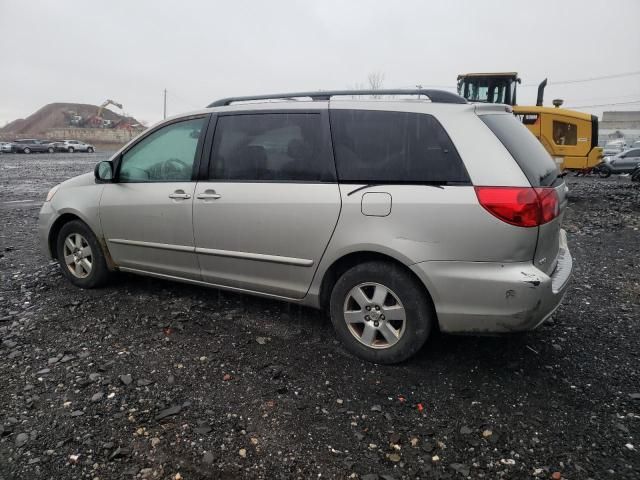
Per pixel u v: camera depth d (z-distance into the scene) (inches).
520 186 115.4
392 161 128.4
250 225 146.2
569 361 135.9
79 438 102.7
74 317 163.6
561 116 545.0
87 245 189.5
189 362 134.2
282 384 123.6
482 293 117.8
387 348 131.5
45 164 1219.9
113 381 124.3
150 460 96.7
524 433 105.5
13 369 130.2
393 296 129.1
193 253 160.6
